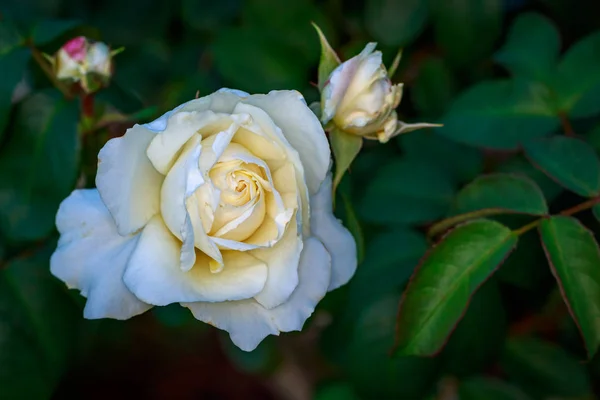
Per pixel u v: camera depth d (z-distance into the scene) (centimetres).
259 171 44
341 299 52
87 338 51
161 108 55
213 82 58
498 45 58
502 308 52
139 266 43
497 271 52
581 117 53
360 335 52
